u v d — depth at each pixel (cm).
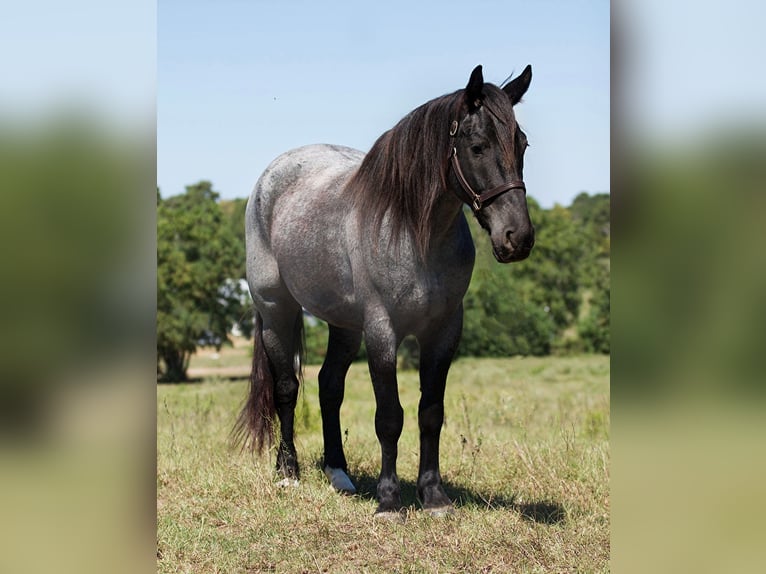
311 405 845
